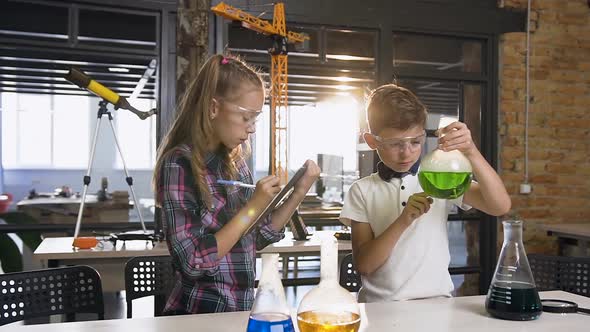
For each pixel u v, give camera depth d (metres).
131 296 1.60
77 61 4.62
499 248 3.78
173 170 1.20
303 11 3.43
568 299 1.26
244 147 1.47
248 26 3.20
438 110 3.84
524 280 1.07
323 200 4.55
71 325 1.03
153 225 3.37
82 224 3.27
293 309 1.14
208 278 1.23
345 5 3.51
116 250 2.47
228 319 1.07
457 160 1.08
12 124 8.89
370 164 3.60
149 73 4.89
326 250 0.87
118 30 3.69
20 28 3.59
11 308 1.23
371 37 3.68
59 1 3.04
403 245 1.38
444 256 1.41
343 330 0.82
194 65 3.04
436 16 3.67
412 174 1.45
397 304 1.19
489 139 3.79
